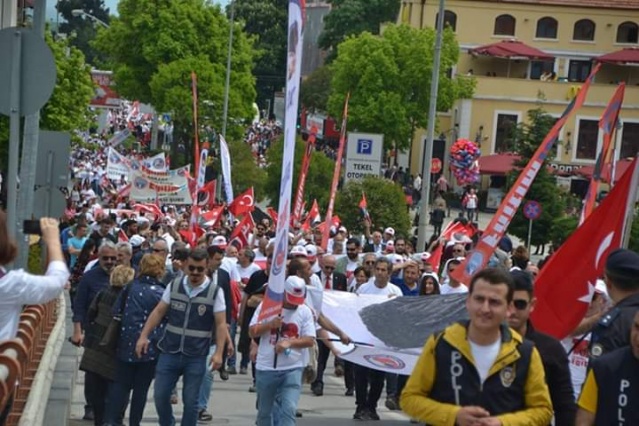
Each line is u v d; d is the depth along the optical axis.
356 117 72.44
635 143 76.62
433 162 65.38
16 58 11.80
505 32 82.19
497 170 71.62
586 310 10.28
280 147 52.38
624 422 6.81
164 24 70.38
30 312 11.18
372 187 39.62
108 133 99.94
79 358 19.22
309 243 27.23
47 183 16.20
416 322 14.13
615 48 81.19
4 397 6.95
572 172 75.00
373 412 16.66
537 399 6.60
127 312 13.50
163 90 69.12
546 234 46.25
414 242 41.22
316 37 140.12
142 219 30.72
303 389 20.00
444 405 6.55
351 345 14.34
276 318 12.26
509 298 6.54
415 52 71.69
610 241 10.23
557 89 78.06
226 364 20.77
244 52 72.44
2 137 33.28
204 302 12.73
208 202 41.25
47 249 7.04
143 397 13.73
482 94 79.12
